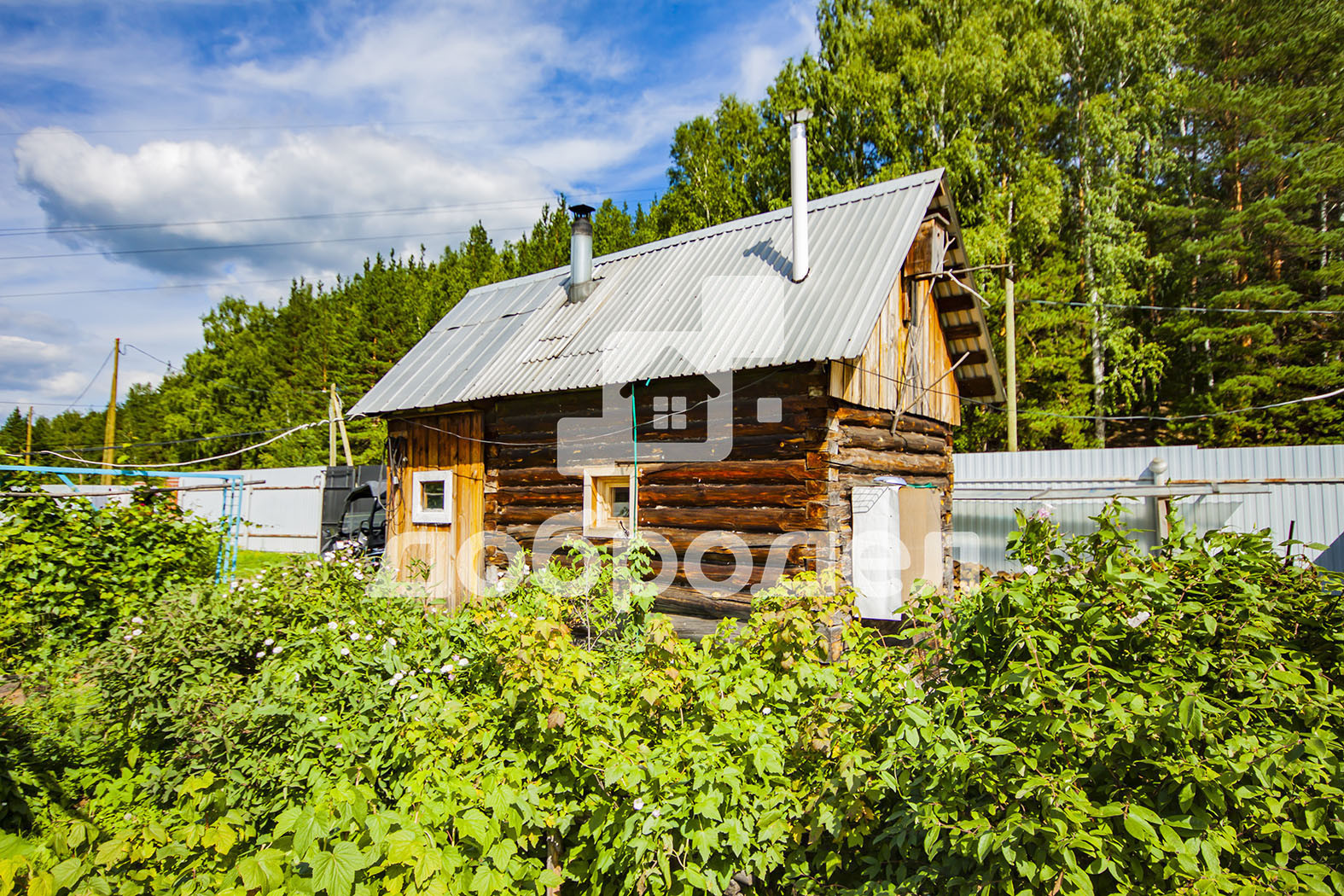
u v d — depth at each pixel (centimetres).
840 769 311
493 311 1202
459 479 1016
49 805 434
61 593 718
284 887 255
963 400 1233
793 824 331
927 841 262
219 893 244
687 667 375
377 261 5575
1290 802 260
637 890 330
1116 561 306
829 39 2698
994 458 1378
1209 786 242
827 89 2502
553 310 1088
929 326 1007
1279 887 243
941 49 2569
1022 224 2291
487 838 304
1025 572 335
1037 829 244
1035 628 296
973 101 2366
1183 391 2347
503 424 966
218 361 5084
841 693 355
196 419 4656
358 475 2075
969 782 277
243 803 384
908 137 2411
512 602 577
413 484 1070
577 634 659
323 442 4106
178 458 4659
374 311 4744
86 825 271
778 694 365
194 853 298
